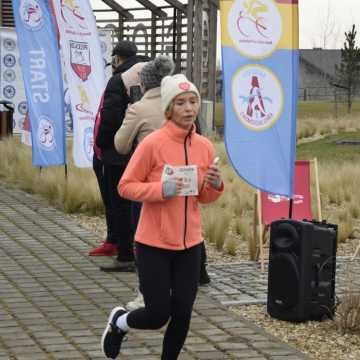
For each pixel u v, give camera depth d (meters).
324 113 82.75
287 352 10.05
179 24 47.50
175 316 8.59
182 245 8.47
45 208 21.11
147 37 50.03
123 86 13.49
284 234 11.40
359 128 55.19
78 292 12.82
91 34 21.25
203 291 12.98
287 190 13.38
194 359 9.76
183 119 8.48
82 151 21.33
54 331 10.78
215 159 8.48
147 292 8.47
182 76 8.59
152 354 9.93
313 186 23.56
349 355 10.06
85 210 20.52
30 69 22.00
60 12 20.94
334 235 11.50
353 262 15.56
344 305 11.16
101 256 15.41
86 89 21.27
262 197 15.49
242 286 13.37
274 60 13.17
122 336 9.01
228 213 19.48
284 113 13.27
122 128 11.84
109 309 11.88
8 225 18.69
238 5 12.98
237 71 13.02
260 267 14.92
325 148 41.88
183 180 8.34
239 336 10.65
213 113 44.66
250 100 13.11
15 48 38.81
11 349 10.02
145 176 8.56
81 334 10.66
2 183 25.59
